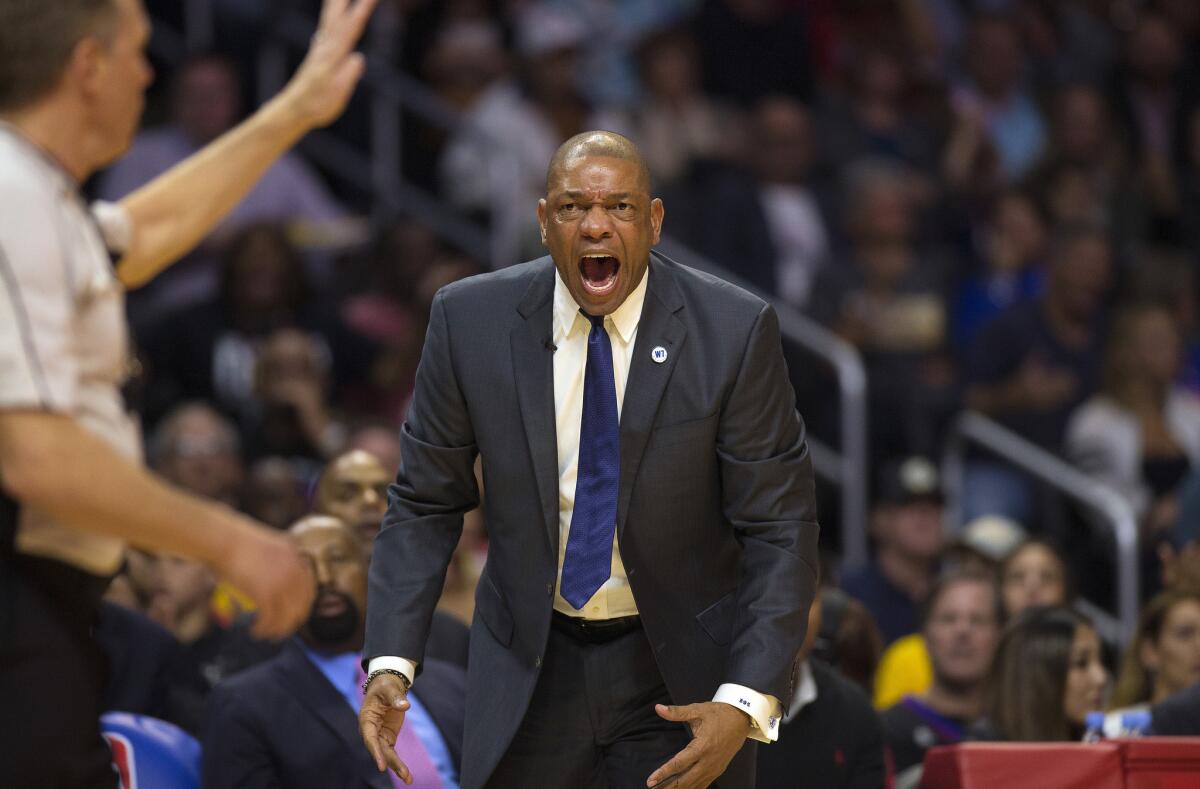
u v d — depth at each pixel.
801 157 28.22
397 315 25.34
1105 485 25.62
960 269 29.58
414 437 9.23
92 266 7.03
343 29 9.15
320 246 25.91
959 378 27.02
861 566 22.03
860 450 24.39
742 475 8.96
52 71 6.93
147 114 28.50
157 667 13.70
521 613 8.98
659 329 8.96
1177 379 28.75
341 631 12.70
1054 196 31.08
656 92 29.58
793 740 12.60
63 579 7.03
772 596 8.80
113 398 7.21
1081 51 34.81
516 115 28.36
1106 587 24.67
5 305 6.52
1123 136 33.38
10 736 6.88
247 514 18.72
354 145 28.27
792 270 27.59
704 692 9.00
